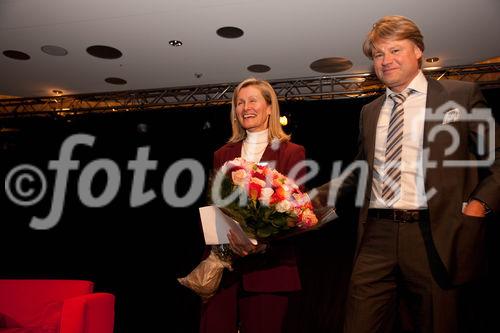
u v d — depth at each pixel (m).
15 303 2.92
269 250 1.97
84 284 2.97
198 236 6.96
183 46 5.43
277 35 5.09
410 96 1.94
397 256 1.82
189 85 6.71
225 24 4.87
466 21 4.67
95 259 7.23
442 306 1.73
